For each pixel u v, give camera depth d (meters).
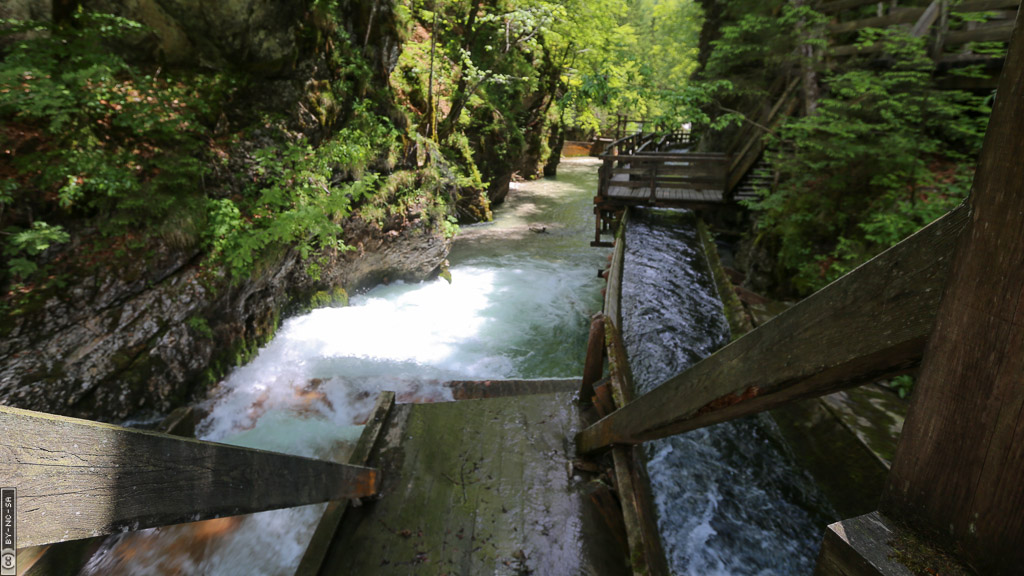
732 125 13.03
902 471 0.83
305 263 6.88
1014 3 5.75
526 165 21.42
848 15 8.44
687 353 5.82
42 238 4.05
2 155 4.23
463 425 4.09
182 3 5.51
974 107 5.18
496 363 6.86
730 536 3.38
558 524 3.11
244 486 1.33
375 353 6.59
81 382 4.08
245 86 6.27
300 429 4.80
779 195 6.57
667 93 9.47
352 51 7.90
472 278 10.22
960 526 0.73
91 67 4.54
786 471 3.98
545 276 10.55
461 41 13.95
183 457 1.03
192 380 4.97
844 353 1.00
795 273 6.39
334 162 7.10
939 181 5.13
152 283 4.70
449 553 2.88
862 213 5.68
